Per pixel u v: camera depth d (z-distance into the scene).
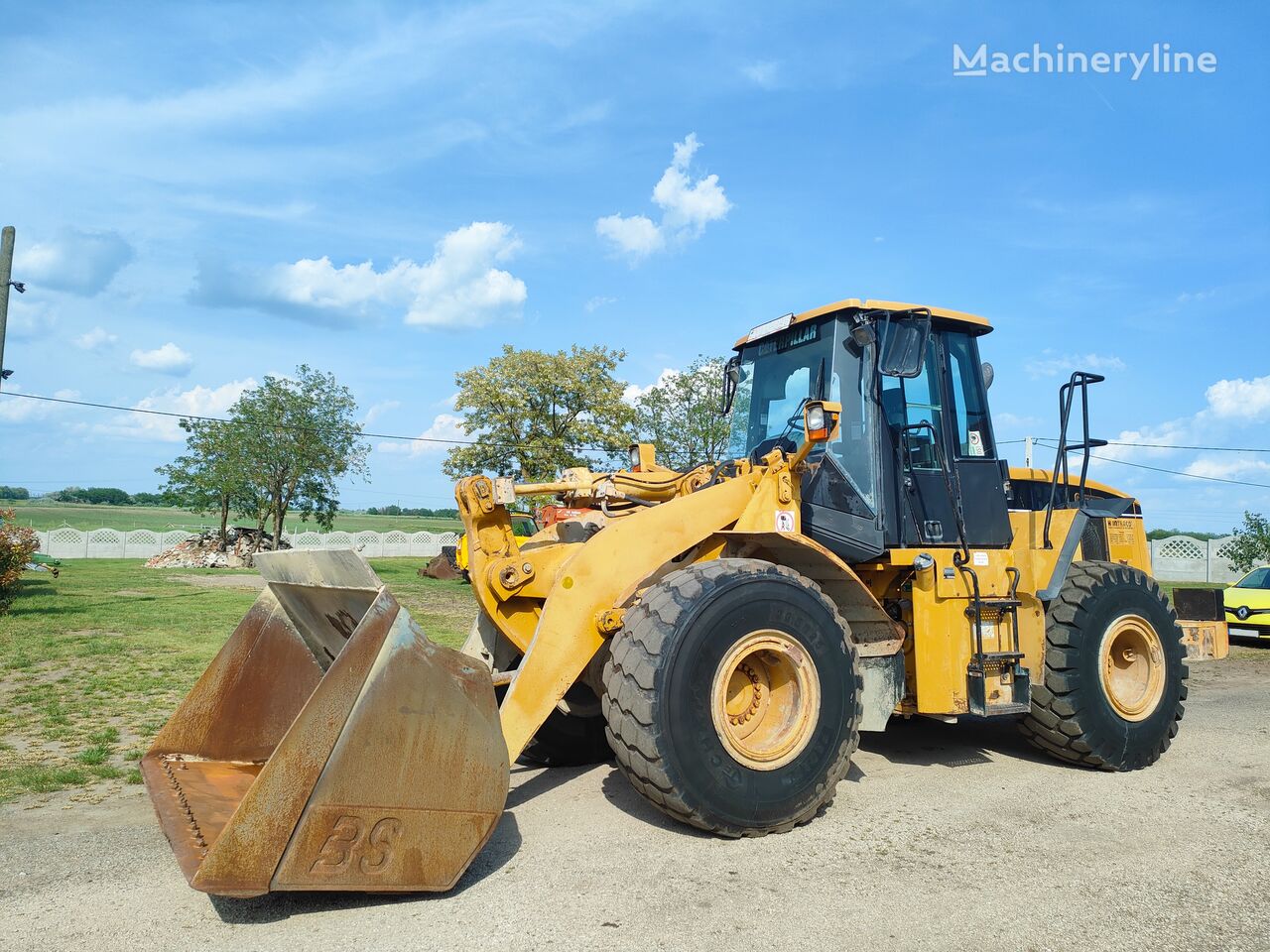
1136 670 5.57
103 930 2.99
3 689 7.72
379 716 3.12
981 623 4.99
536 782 4.95
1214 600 8.01
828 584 4.82
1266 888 3.44
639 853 3.74
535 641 3.99
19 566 13.89
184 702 4.30
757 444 5.77
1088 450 5.63
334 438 30.88
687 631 3.84
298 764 2.96
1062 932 3.04
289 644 4.57
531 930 3.00
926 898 3.30
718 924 3.06
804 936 2.98
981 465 5.39
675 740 3.75
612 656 3.96
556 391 22.45
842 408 5.12
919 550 4.96
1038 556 5.26
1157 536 33.00
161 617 13.58
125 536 39.19
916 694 4.88
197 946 2.88
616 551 4.26
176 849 3.07
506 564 4.34
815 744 4.11
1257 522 25.53
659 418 18.33
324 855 2.99
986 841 3.95
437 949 2.86
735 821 3.86
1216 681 9.27
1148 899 3.32
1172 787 4.89
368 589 3.50
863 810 4.40
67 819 4.28
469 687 3.36
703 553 4.69
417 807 3.17
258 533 31.55
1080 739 5.14
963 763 5.45
